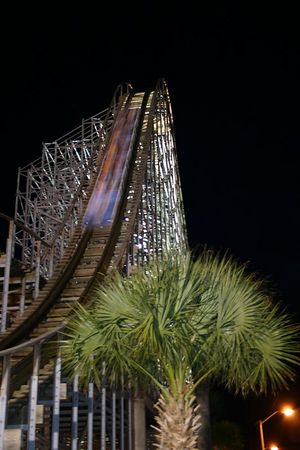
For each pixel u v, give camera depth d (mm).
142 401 18531
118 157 34469
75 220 31188
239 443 38781
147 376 8109
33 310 17125
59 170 36219
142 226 29375
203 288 7516
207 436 9672
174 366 7230
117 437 19062
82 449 18953
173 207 41562
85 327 7684
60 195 35312
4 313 16484
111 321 7387
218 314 7473
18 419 11891
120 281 7684
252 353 7852
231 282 7652
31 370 12766
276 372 7887
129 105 41250
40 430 15859
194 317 7492
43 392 12906
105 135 36438
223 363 7707
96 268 19812
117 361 7852
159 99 42000
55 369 11883
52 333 11492
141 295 7273
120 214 26406
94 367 7965
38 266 19453
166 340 7246
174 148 44906
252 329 7535
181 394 7062
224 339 7512
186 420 6906
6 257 16938
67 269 20391
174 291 7316
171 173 42531
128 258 22688
